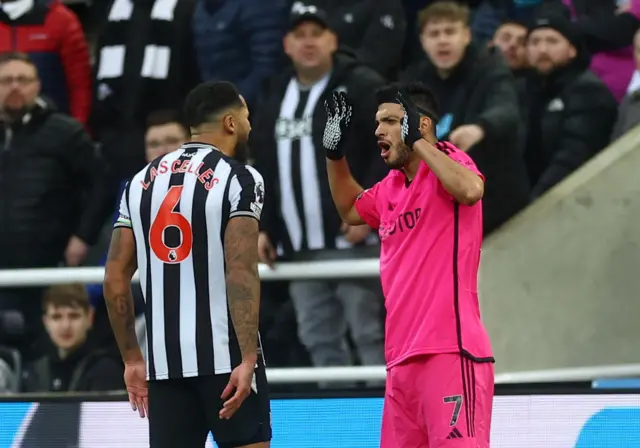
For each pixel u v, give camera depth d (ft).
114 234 51.11
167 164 50.42
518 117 71.05
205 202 49.08
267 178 73.00
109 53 83.56
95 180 79.92
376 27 78.64
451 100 73.20
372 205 55.16
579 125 75.10
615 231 64.85
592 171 65.26
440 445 50.70
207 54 83.15
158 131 75.77
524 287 65.26
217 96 51.24
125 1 83.51
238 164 49.93
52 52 85.51
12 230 77.71
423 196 52.29
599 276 64.80
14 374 73.56
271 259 69.51
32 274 71.41
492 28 83.82
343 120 55.42
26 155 78.33
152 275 49.70
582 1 82.53
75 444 64.28
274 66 82.02
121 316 50.85
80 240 78.79
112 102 82.99
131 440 64.08
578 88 75.72
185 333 48.91
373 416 63.05
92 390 71.72
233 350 48.78
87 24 95.09
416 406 52.11
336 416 63.26
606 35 80.23
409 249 52.44
